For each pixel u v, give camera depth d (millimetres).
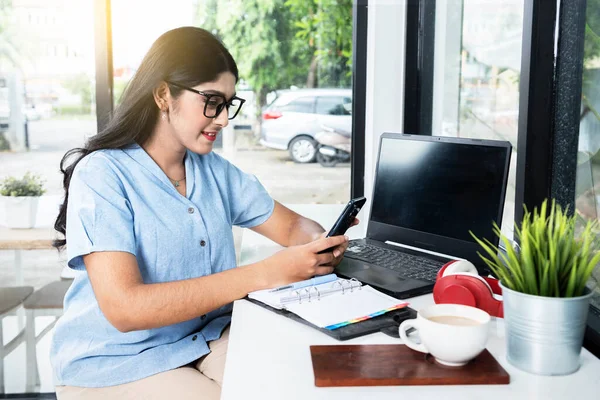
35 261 2719
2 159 2717
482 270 1307
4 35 2631
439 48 2094
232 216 1607
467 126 1858
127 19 2641
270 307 1137
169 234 1292
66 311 1312
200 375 1229
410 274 1301
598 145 1158
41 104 2691
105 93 2656
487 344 956
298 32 2719
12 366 2531
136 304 1117
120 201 1225
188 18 2674
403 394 792
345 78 2750
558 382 827
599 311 1108
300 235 1599
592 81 1172
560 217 884
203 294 1155
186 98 1252
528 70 1295
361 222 2242
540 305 829
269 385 824
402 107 2311
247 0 2686
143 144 1340
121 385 1230
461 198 1367
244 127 2785
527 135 1316
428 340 846
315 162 2814
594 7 1160
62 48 2654
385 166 1582
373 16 2312
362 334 998
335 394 795
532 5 1270
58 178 2746
